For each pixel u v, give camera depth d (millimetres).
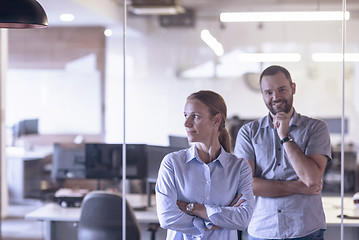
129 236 4059
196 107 2814
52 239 4199
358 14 4016
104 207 4082
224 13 4402
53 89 4770
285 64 4406
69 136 4629
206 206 2719
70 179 4418
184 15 4797
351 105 4414
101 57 4664
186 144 4215
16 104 4805
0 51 4898
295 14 4117
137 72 4906
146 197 4094
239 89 4609
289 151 3441
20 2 3305
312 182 3416
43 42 4676
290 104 3543
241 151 3520
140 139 4367
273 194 3453
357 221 3756
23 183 4559
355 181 4207
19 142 4691
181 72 4902
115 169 4324
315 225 3453
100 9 4453
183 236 2795
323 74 4293
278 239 3463
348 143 4430
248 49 4566
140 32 4922
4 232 4492
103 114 4609
